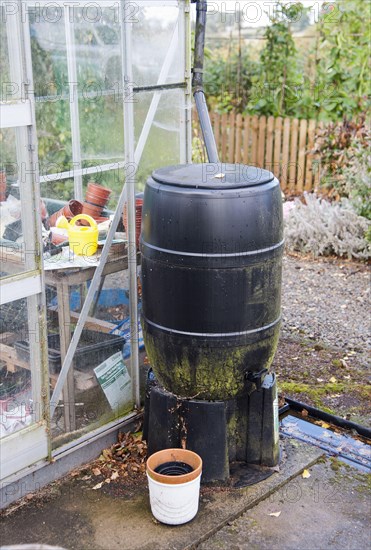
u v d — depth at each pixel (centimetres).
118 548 244
